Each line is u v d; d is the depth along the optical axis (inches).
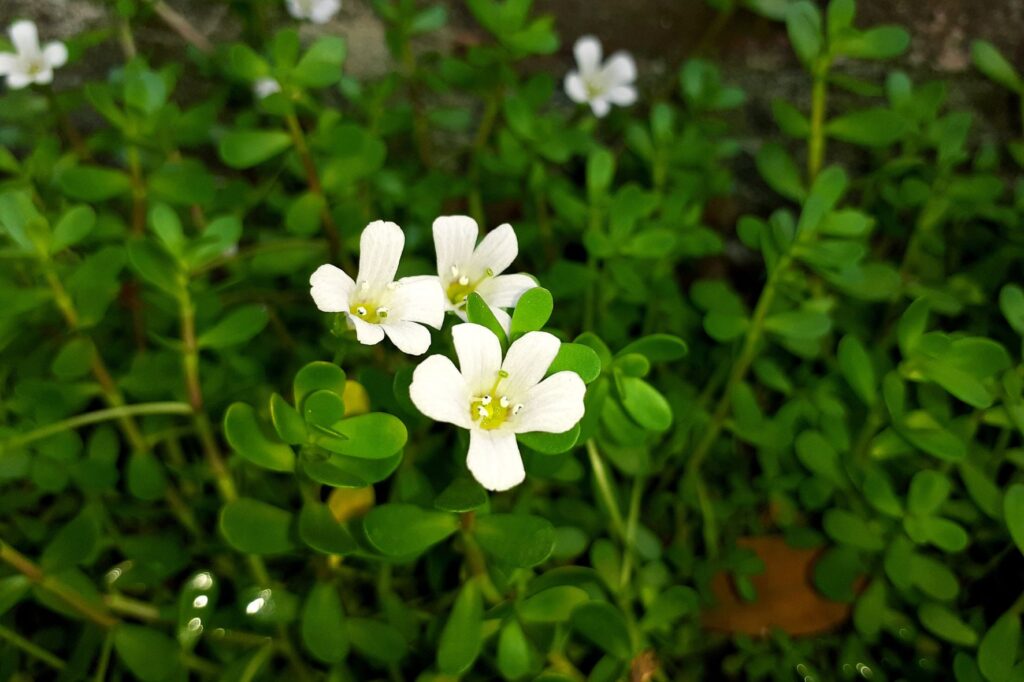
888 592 5.5
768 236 5.2
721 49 6.9
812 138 6.0
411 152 7.4
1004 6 6.5
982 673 4.6
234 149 5.2
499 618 4.6
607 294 5.9
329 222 5.6
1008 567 5.8
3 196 4.6
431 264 6.3
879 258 7.0
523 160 6.2
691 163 6.3
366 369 4.7
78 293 4.8
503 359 4.0
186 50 7.0
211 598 4.7
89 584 4.7
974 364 4.6
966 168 7.1
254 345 6.2
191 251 4.6
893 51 5.6
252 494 5.5
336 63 5.2
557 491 5.9
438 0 6.8
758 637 5.5
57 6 6.7
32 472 4.9
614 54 7.0
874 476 4.9
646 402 4.5
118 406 5.2
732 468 6.2
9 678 5.0
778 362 6.6
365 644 4.7
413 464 5.6
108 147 6.2
